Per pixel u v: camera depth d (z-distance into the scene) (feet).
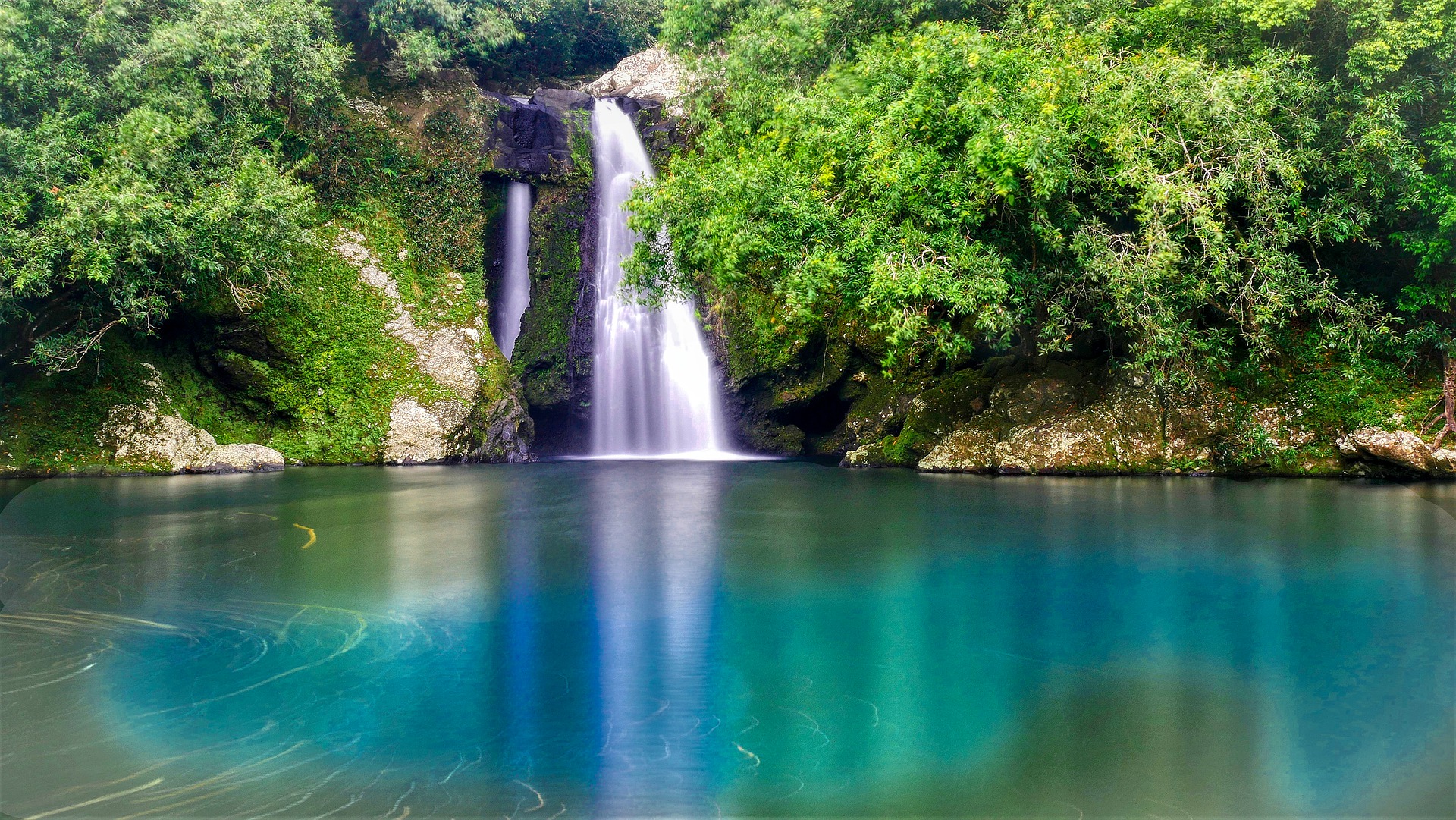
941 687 20.95
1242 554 35.12
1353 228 52.47
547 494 57.57
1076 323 56.90
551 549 37.93
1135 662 22.70
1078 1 56.80
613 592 30.09
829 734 18.58
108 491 57.21
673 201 58.75
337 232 84.07
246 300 72.95
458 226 88.22
